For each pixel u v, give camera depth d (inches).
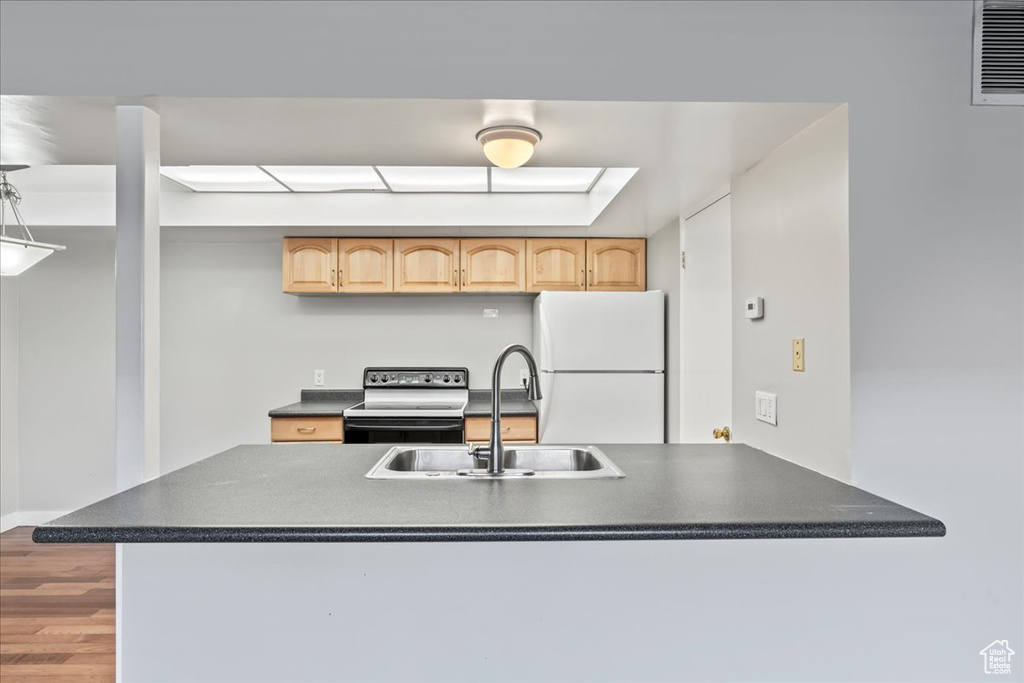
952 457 61.8
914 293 62.1
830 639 57.0
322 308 167.2
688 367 121.4
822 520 48.3
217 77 61.3
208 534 46.4
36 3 60.9
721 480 62.9
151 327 63.9
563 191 136.0
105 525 46.8
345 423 140.6
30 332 169.0
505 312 167.8
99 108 63.9
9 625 113.8
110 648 105.4
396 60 61.6
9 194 105.3
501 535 46.9
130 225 63.1
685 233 122.7
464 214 138.6
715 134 71.6
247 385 166.1
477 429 141.9
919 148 62.4
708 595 56.3
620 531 47.3
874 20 62.6
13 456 167.5
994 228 62.6
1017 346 62.2
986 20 62.6
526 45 62.1
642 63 62.2
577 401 137.4
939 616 59.2
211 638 55.4
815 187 68.0
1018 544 61.2
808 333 69.5
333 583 55.4
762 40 62.4
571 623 55.9
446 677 55.6
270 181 129.9
